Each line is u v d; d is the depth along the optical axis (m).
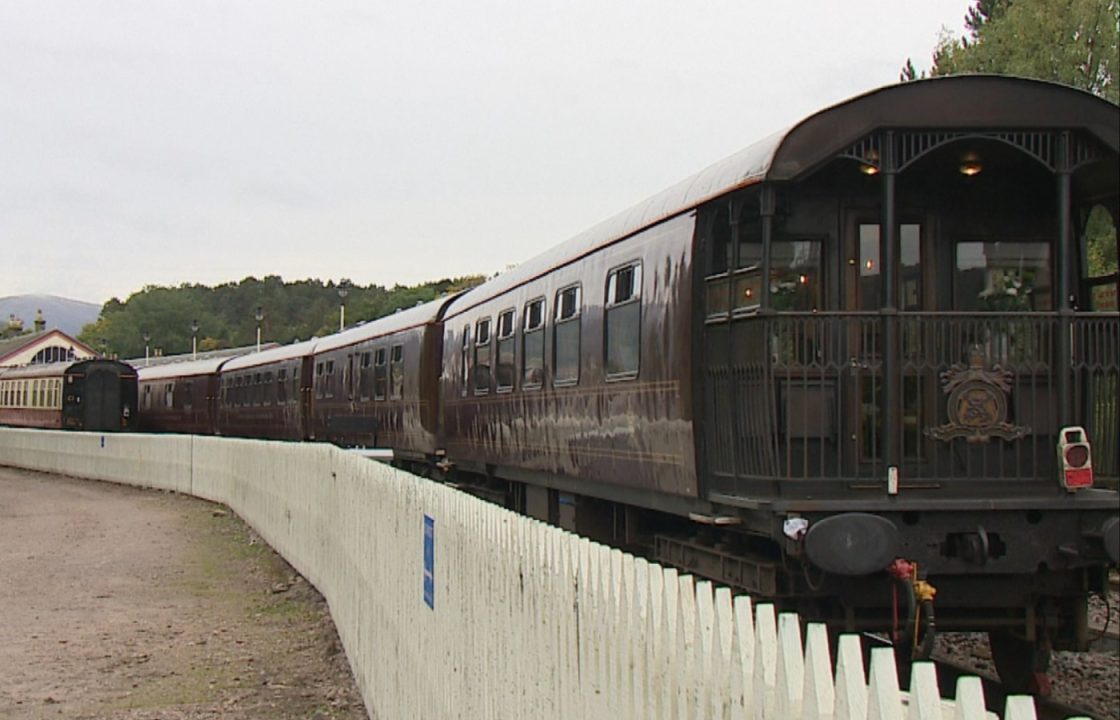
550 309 12.91
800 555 7.53
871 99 7.74
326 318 123.44
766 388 7.95
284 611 12.41
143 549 17.61
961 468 8.14
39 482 32.31
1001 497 7.84
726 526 8.54
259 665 9.95
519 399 14.17
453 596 5.88
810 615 8.13
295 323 126.12
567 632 4.20
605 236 11.14
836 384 8.05
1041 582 8.00
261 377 31.94
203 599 13.26
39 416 43.62
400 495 7.48
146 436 29.86
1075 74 30.12
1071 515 7.79
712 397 8.81
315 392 27.66
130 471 30.78
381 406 22.38
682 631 3.28
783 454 8.11
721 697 3.04
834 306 8.77
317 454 13.40
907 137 7.85
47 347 80.06
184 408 39.22
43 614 12.34
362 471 9.45
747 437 8.30
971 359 8.05
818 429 8.17
